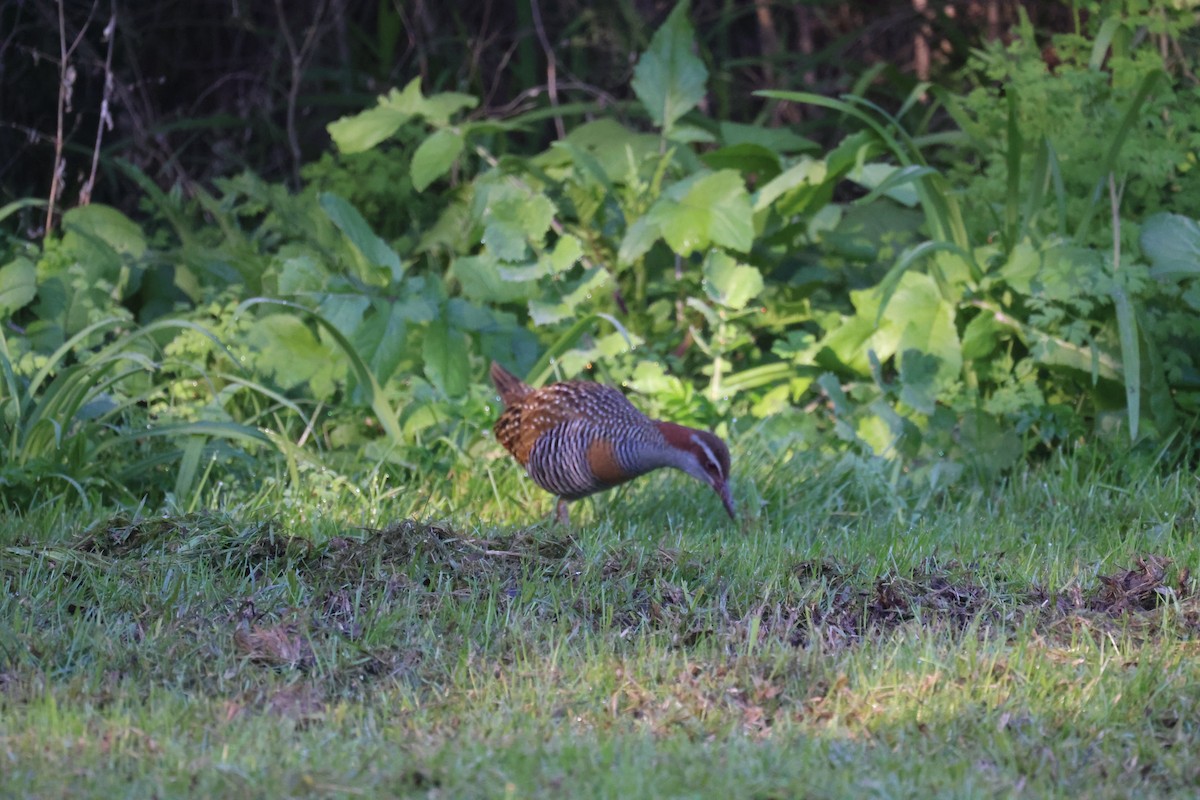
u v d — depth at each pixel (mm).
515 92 20266
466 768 6262
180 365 12781
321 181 16359
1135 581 8992
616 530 10711
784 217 14508
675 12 15188
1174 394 12383
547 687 7383
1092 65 13133
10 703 7047
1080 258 12109
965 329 12867
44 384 12406
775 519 11055
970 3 19469
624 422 10484
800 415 12633
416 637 8047
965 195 13547
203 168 19516
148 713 6953
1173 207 12953
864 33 19688
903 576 9164
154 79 18656
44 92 17672
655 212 13453
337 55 19734
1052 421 12320
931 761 6598
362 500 10781
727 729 6945
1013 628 8555
